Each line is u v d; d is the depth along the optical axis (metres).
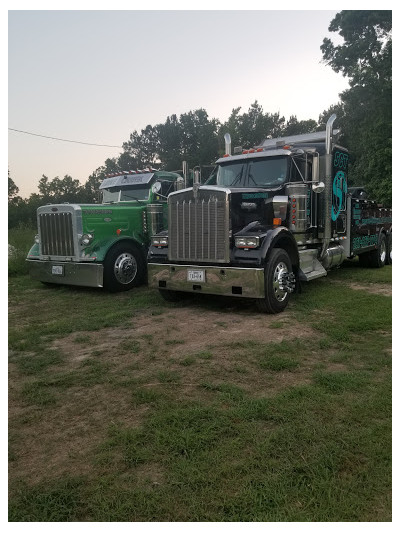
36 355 4.56
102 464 2.54
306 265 6.89
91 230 7.75
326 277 9.10
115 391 3.57
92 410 3.25
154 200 8.84
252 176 6.99
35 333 5.31
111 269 7.77
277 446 2.60
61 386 3.71
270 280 5.74
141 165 48.28
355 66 26.95
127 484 2.35
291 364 3.92
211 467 2.44
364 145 27.77
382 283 8.30
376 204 10.38
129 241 8.19
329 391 3.35
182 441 2.69
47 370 4.12
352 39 26.39
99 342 4.93
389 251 11.34
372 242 10.15
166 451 2.62
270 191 6.41
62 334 5.33
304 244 6.96
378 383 3.48
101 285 7.50
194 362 4.11
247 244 5.69
